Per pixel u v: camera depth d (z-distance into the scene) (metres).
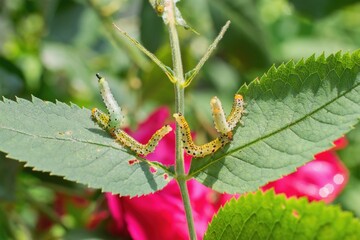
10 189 0.38
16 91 0.46
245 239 0.24
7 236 0.40
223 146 0.25
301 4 0.45
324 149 0.25
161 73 0.40
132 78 0.47
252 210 0.24
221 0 0.47
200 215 0.31
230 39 0.47
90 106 0.50
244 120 0.26
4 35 0.56
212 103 0.25
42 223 0.42
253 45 0.47
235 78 0.51
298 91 0.25
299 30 0.63
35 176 0.41
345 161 0.57
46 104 0.25
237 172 0.25
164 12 0.26
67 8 0.53
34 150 0.24
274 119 0.25
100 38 0.55
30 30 0.57
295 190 0.34
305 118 0.25
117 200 0.31
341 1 0.45
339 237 0.22
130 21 0.53
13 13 0.56
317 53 0.61
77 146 0.25
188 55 0.39
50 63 0.51
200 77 0.50
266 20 0.62
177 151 0.26
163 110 0.34
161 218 0.31
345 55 0.25
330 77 0.25
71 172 0.24
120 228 0.32
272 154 0.25
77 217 0.41
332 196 0.35
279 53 0.58
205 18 0.47
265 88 0.25
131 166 0.25
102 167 0.25
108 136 0.25
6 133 0.24
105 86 0.25
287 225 0.23
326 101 0.25
